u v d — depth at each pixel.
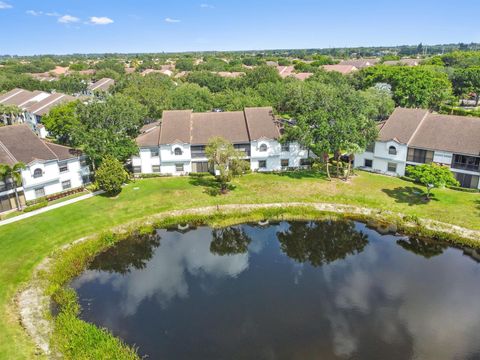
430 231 47.78
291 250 46.34
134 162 65.88
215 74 145.50
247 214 53.94
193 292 37.62
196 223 52.59
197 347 29.94
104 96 74.88
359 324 32.53
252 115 69.62
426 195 55.44
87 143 58.06
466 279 39.25
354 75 129.50
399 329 31.80
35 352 28.50
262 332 31.61
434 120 62.72
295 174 66.06
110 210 53.06
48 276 38.75
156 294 37.31
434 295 36.56
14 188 50.59
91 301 36.00
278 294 37.06
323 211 54.28
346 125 58.06
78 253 43.31
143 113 78.06
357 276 40.22
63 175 58.09
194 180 64.38
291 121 73.69
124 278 40.25
